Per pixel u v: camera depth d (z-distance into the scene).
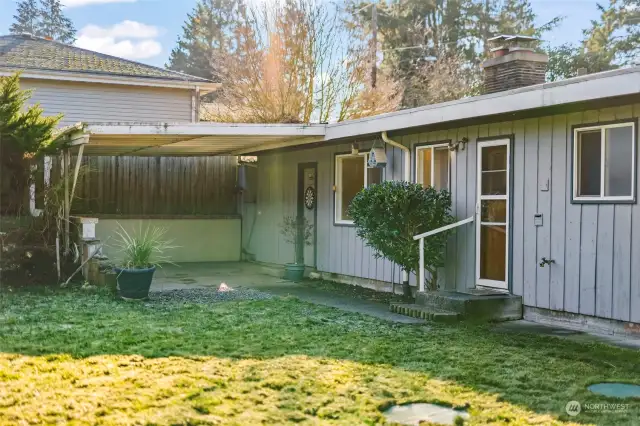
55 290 9.68
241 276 12.70
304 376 5.13
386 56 30.30
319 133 11.04
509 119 8.27
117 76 16.47
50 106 16.03
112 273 9.83
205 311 8.23
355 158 11.65
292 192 13.62
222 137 10.84
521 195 8.16
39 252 10.73
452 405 4.48
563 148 7.60
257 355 5.81
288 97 19.77
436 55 31.52
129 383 4.87
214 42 40.38
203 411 4.28
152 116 17.23
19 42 18.25
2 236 10.15
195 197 15.92
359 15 22.34
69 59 17.14
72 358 5.59
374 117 9.88
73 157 14.35
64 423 4.02
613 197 7.03
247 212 15.83
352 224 11.46
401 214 8.83
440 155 9.66
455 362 5.67
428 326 7.44
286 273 12.11
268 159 14.69
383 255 9.51
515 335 6.95
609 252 7.04
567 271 7.53
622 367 5.55
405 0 32.03
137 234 14.89
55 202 10.91
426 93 28.58
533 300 7.97
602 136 7.18
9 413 4.16
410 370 5.38
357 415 4.25
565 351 6.14
